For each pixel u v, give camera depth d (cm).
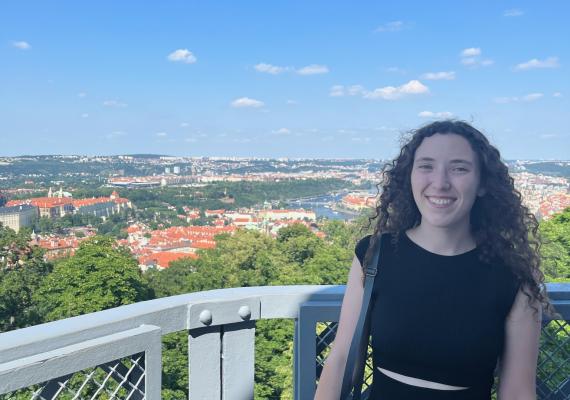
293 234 6662
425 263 176
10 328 3431
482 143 178
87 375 170
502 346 174
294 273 4628
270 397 2414
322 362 216
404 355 172
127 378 182
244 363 213
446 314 169
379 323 177
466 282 171
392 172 191
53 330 165
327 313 208
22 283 3688
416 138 185
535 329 172
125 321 181
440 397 169
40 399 160
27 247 4128
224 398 211
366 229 196
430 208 176
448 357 167
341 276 4334
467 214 179
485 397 173
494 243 174
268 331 2397
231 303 205
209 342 206
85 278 3616
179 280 4950
